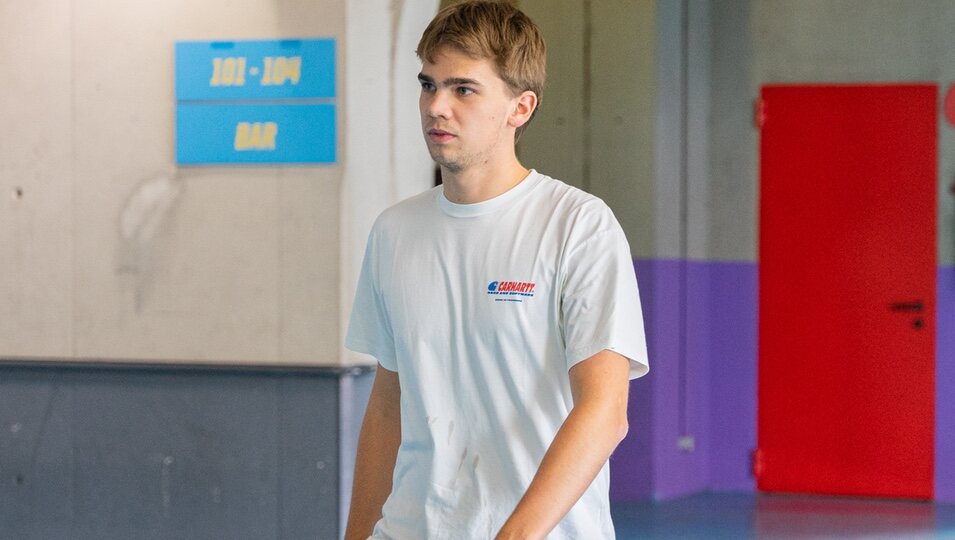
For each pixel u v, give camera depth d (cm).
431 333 437
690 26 1661
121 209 973
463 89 418
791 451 1694
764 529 1459
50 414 984
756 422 1705
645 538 1403
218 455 956
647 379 1628
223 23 950
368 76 951
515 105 429
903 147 1642
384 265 451
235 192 955
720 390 1719
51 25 977
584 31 1606
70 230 981
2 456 992
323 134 939
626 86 1595
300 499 944
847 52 1656
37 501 987
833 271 1670
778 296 1691
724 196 1708
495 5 428
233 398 953
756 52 1684
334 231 941
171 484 965
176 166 963
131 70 966
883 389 1661
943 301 1647
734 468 1719
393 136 977
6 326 993
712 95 1711
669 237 1634
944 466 1652
